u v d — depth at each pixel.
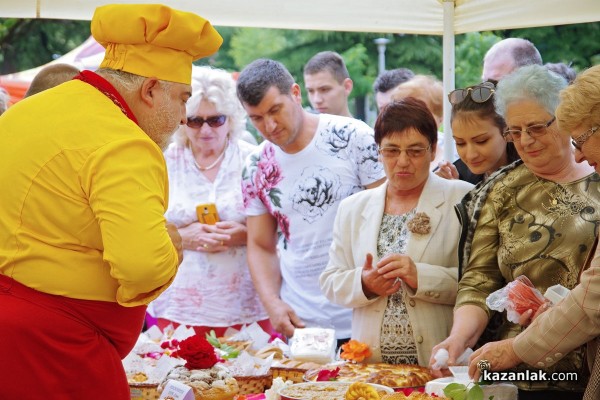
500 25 4.49
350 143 4.34
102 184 2.31
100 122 2.40
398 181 3.45
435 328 3.35
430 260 3.40
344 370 3.19
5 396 2.34
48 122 2.41
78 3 4.35
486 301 2.84
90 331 2.42
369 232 3.52
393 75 5.63
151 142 2.42
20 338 2.34
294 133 4.27
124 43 2.51
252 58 13.70
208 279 4.66
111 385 2.45
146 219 2.31
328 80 5.70
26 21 14.45
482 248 3.07
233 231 4.65
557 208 2.85
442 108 4.77
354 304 3.43
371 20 4.54
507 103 2.88
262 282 4.50
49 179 2.36
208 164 4.79
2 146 2.43
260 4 4.44
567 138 2.84
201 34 2.57
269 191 4.42
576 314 2.50
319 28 4.54
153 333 4.21
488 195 3.06
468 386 2.65
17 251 2.38
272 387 2.88
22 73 7.96
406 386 2.97
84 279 2.39
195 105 4.68
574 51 12.45
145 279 2.30
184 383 2.80
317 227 4.34
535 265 2.85
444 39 4.46
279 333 4.41
